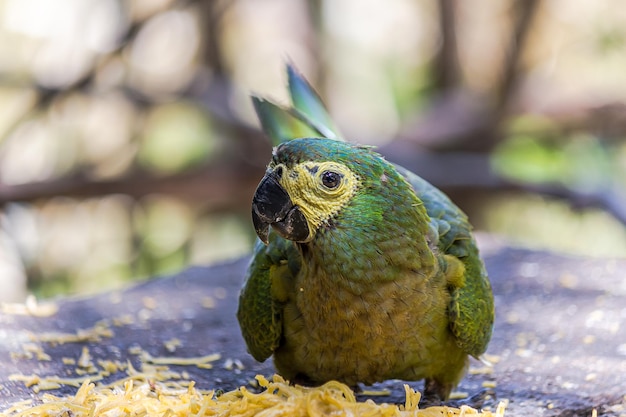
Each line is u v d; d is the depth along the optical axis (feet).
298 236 17.19
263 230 17.25
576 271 29.30
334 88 51.85
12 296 46.75
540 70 51.93
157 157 47.98
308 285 17.74
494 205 51.03
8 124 49.19
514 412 18.92
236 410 16.53
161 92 45.44
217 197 44.24
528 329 24.31
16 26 50.24
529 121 47.21
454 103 47.01
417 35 56.90
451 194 46.91
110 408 16.93
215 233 48.88
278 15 53.31
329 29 52.60
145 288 28.19
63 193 42.73
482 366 21.77
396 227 17.15
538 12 46.39
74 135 48.19
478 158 45.75
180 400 17.33
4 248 46.78
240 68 53.62
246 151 43.45
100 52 45.24
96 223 49.24
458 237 19.53
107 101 46.85
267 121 21.77
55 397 18.17
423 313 17.72
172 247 48.32
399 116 51.31
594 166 48.08
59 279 47.39
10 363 20.65
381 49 57.11
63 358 21.36
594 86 52.65
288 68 22.95
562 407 19.03
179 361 22.00
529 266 30.07
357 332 17.60
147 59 50.70
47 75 45.98
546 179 47.01
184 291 27.99
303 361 18.75
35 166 48.55
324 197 16.97
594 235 51.62
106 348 22.47
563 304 26.21
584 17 52.08
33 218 47.29
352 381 18.86
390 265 17.16
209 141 47.16
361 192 17.08
